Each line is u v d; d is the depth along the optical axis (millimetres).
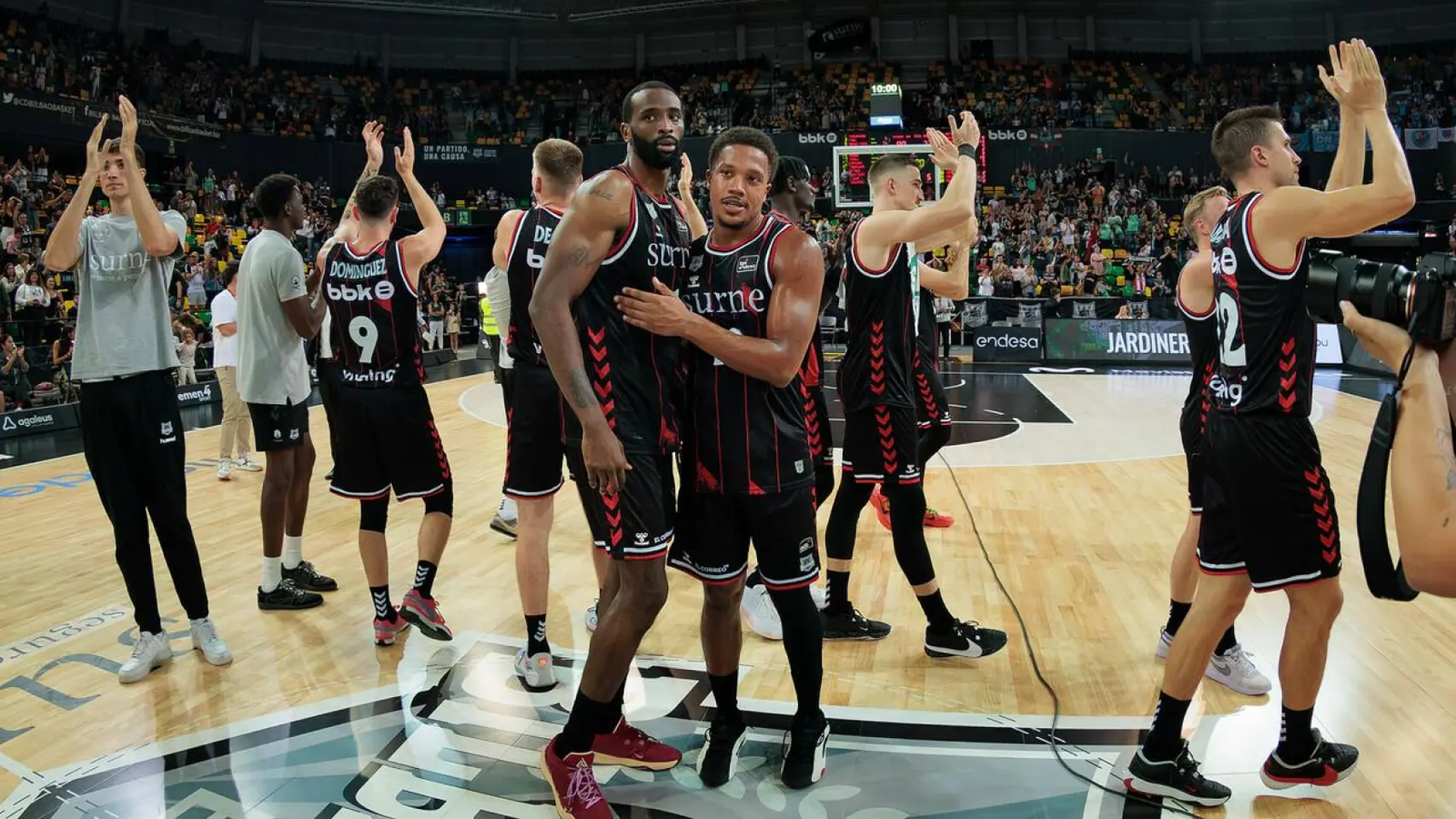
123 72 20625
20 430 9688
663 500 2445
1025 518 5797
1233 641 3275
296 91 24016
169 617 4047
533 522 3285
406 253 3521
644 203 2395
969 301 16547
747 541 2645
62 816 2490
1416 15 24328
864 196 17250
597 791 2418
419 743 2896
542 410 3227
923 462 4500
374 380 3549
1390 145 2201
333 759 2795
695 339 2301
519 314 3225
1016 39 26125
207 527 5551
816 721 2658
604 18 26219
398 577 4609
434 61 26547
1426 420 1486
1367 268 1705
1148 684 3314
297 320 3953
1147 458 7770
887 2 26000
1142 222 21344
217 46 24156
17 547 5207
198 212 19562
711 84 25797
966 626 3584
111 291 3348
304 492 4332
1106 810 2506
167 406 3463
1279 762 2582
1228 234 2527
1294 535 2438
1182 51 26078
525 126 25406
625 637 2379
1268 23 25531
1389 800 2547
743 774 2697
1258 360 2463
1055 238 20781
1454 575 1433
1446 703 3111
